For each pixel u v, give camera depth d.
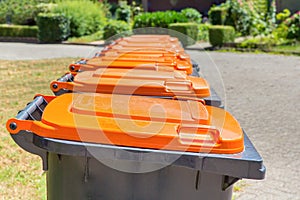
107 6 19.34
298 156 3.81
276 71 9.29
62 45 14.38
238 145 1.52
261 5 15.06
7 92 6.34
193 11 16.70
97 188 1.58
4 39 16.39
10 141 3.93
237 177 1.49
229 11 15.19
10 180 3.06
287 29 13.69
